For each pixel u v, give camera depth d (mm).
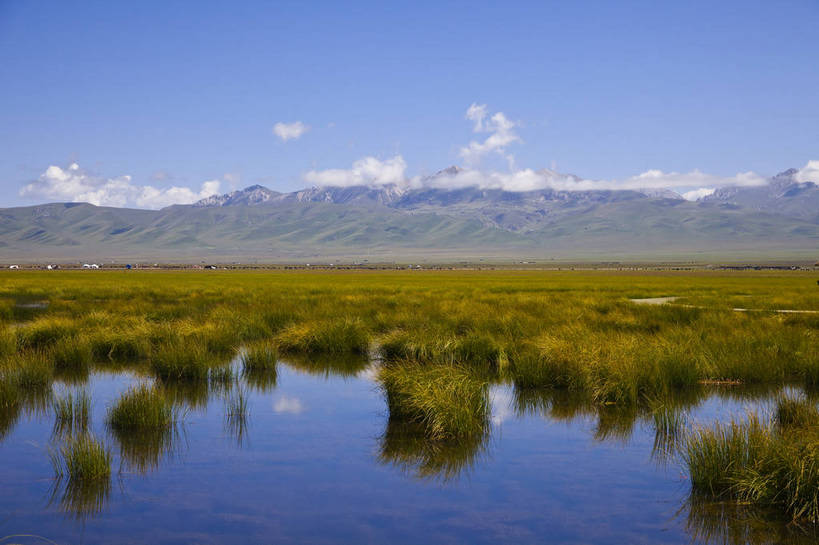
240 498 8352
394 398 12430
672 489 8719
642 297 50812
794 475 7945
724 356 16328
